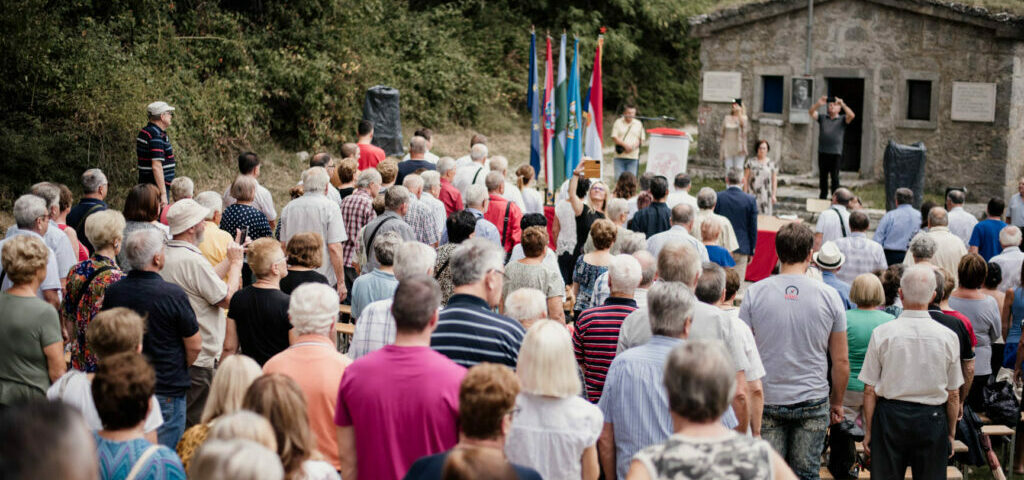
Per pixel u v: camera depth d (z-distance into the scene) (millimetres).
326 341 4258
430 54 21875
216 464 2324
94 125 13516
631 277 5070
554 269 6047
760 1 17609
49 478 1816
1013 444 7172
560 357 3717
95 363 5195
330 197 8906
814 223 15508
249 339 5066
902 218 10766
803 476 5422
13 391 4820
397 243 5648
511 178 18688
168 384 4910
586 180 8711
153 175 9891
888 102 16953
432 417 3666
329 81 17859
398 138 17750
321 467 3348
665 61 28547
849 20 17047
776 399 5348
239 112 16375
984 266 7109
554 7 26656
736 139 15508
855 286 6230
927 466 5461
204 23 17312
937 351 5348
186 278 5387
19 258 4848
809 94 17328
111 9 15953
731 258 7699
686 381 2965
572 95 13828
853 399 6211
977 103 16031
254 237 7281
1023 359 6980
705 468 2867
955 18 15938
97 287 5203
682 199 10023
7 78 13297
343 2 19141
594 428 3766
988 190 16094
